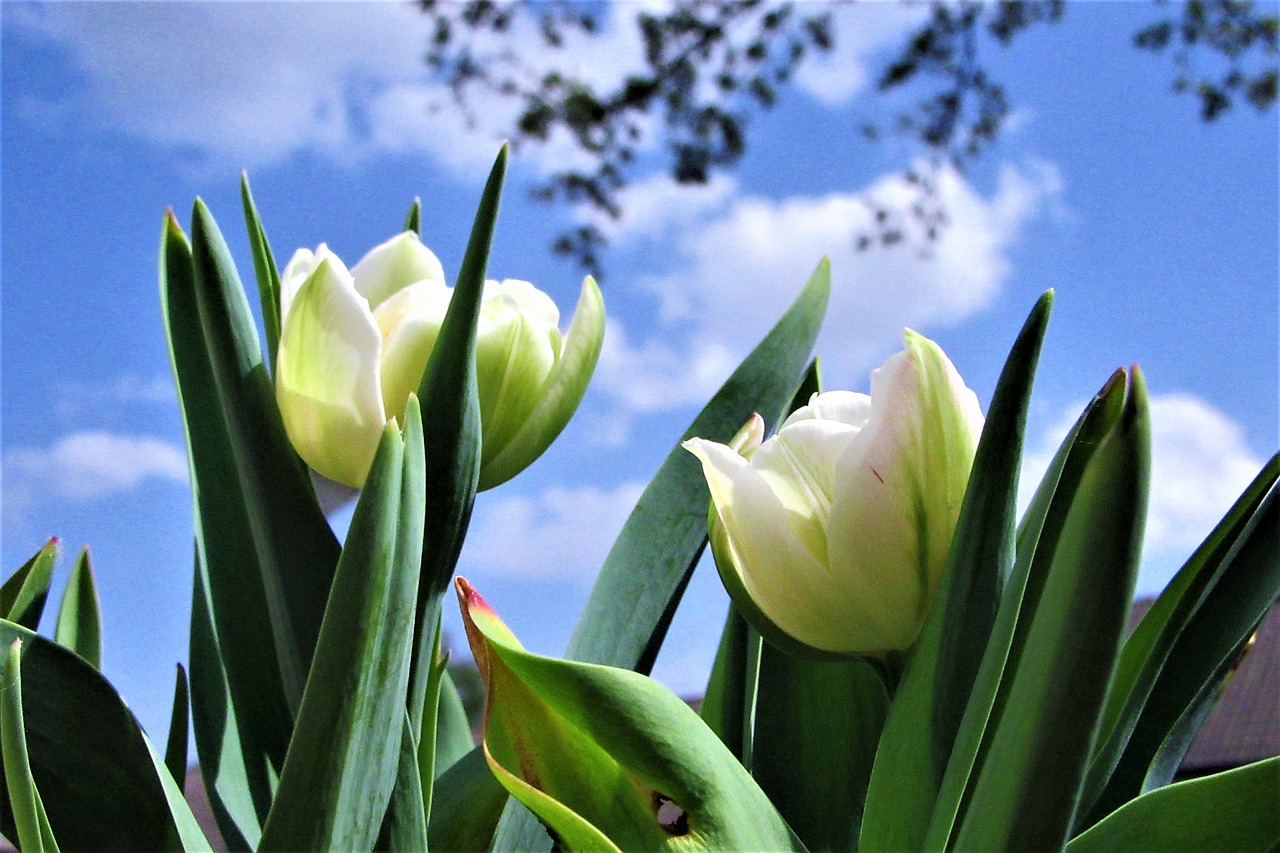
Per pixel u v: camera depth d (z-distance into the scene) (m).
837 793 0.47
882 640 0.41
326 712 0.38
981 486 0.39
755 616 0.42
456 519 0.43
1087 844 0.38
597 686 0.37
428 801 0.44
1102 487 0.35
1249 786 0.38
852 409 0.43
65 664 0.42
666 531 0.50
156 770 0.43
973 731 0.37
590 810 0.38
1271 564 0.43
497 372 0.45
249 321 0.46
